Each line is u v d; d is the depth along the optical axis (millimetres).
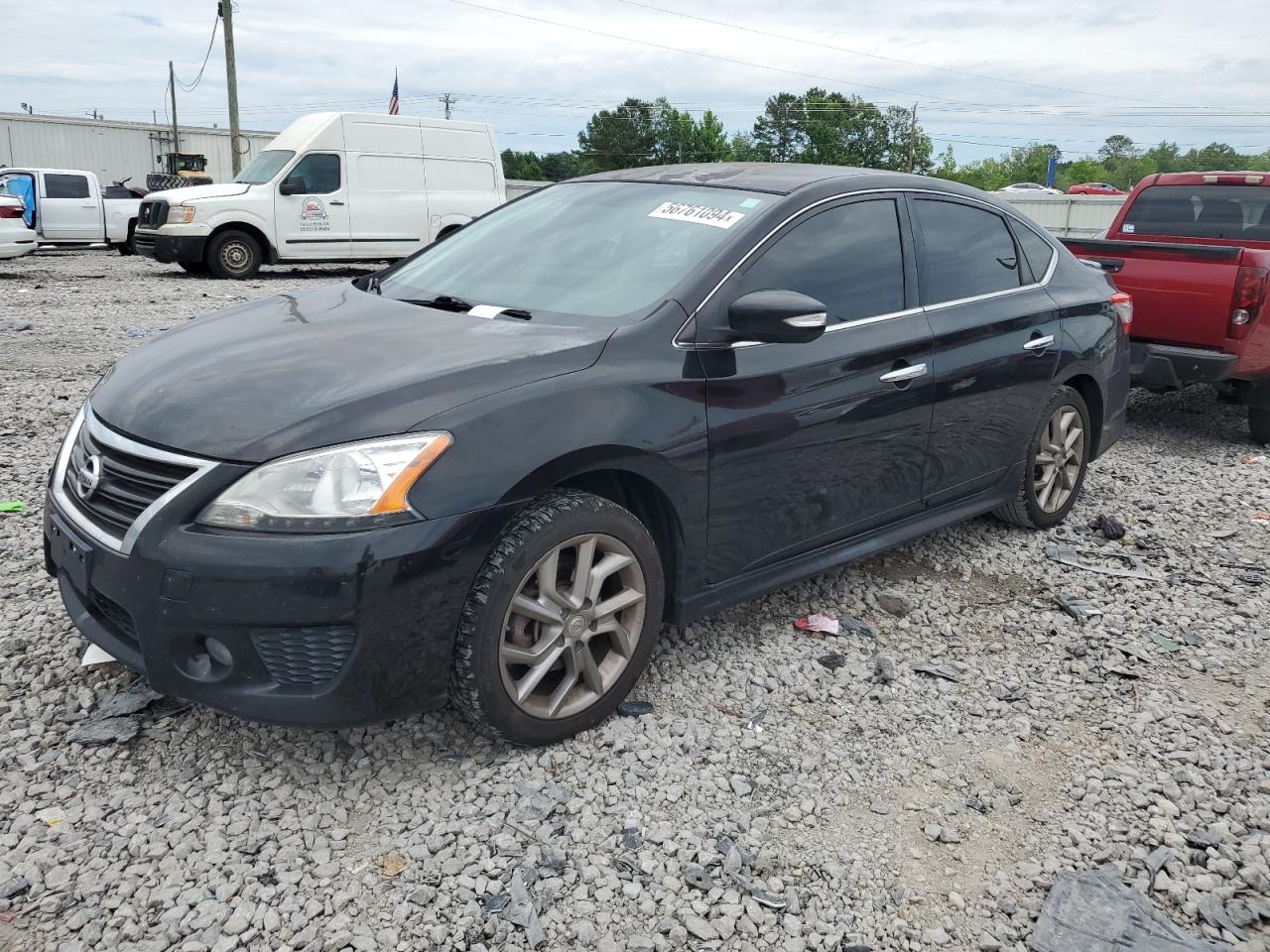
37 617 3662
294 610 2520
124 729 2990
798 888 2543
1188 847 2756
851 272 3811
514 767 2941
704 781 2934
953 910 2502
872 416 3754
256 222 15914
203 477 2586
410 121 16984
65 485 3023
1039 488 4945
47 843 2549
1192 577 4590
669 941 2348
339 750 2977
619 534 3020
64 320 10531
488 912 2396
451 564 2650
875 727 3281
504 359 2926
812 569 3750
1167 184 8344
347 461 2572
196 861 2518
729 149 102438
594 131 98750
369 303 3641
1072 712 3428
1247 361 6578
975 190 4609
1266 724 3387
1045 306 4672
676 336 3209
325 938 2305
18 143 35125
